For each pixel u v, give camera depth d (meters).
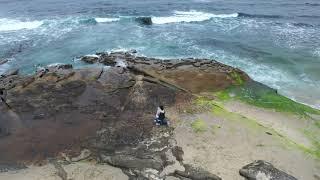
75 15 50.97
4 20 47.91
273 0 66.69
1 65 33.16
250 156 20.25
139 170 18.80
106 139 21.86
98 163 19.70
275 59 35.09
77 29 43.75
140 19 47.31
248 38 41.53
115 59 32.91
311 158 20.41
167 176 18.38
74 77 29.25
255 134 22.33
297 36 42.69
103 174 18.75
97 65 32.81
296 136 22.75
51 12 53.34
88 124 23.52
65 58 34.78
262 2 64.31
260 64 33.97
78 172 18.95
